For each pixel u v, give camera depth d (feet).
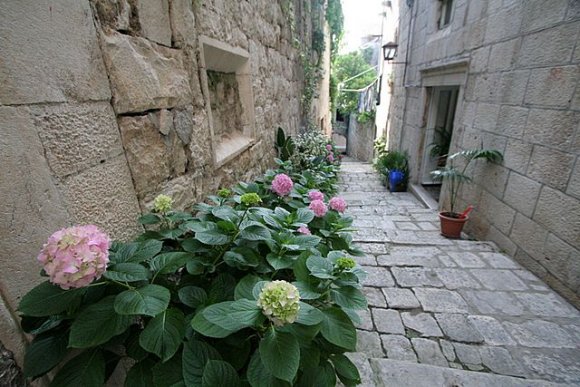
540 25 5.73
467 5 8.83
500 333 4.08
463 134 9.13
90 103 2.22
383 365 3.34
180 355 2.09
